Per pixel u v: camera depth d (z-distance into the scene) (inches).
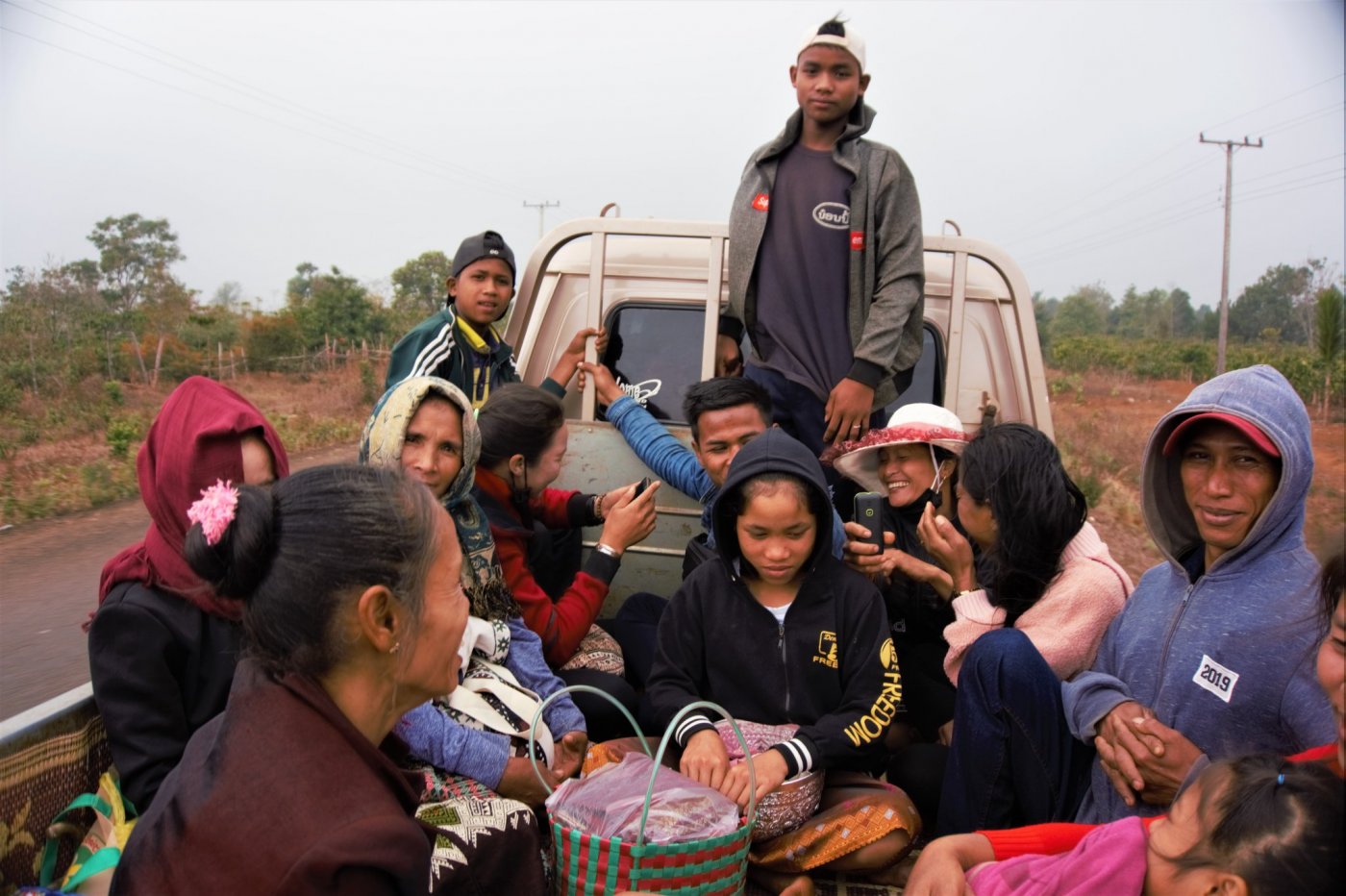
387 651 55.8
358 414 1031.6
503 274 145.6
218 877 50.7
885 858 92.9
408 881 52.4
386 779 57.6
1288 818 56.2
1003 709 91.2
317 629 53.9
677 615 106.7
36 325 994.1
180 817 53.5
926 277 153.3
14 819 71.2
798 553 97.3
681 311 158.4
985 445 100.3
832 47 129.3
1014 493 97.3
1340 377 1413.6
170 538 84.2
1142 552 563.5
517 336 159.6
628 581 146.9
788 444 98.0
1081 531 102.0
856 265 132.6
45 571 393.7
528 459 117.3
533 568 133.4
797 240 135.6
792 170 137.0
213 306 1489.9
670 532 143.9
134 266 1528.1
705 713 104.3
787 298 136.3
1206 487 78.8
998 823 93.8
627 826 79.2
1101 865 67.9
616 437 143.6
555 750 98.7
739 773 88.9
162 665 82.0
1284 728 75.8
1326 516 577.0
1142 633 87.0
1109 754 83.1
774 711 102.7
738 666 103.4
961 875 76.7
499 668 99.1
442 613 58.5
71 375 916.0
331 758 53.6
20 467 631.2
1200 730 79.4
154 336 1161.4
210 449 84.4
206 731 61.6
